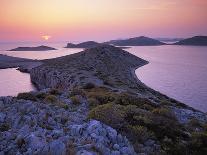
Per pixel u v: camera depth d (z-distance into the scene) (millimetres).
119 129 14508
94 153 9773
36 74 178625
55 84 131875
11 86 169375
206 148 14258
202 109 90938
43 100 22000
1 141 10102
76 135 12000
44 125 12852
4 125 12383
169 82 165250
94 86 44719
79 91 27547
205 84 157750
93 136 11625
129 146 11922
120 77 155500
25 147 9469
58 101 21953
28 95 21781
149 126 16328
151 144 13750
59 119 14453
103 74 143125
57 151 9195
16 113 14070
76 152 9539
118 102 25469
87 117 15656
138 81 164250
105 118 15055
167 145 14055
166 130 16203
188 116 31109
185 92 129125
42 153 8984
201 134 16219
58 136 11359
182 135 16688
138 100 28344
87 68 172500
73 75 124188
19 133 10906
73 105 21719
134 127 14812
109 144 11602
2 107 15578
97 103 22938
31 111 14750
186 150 13734
